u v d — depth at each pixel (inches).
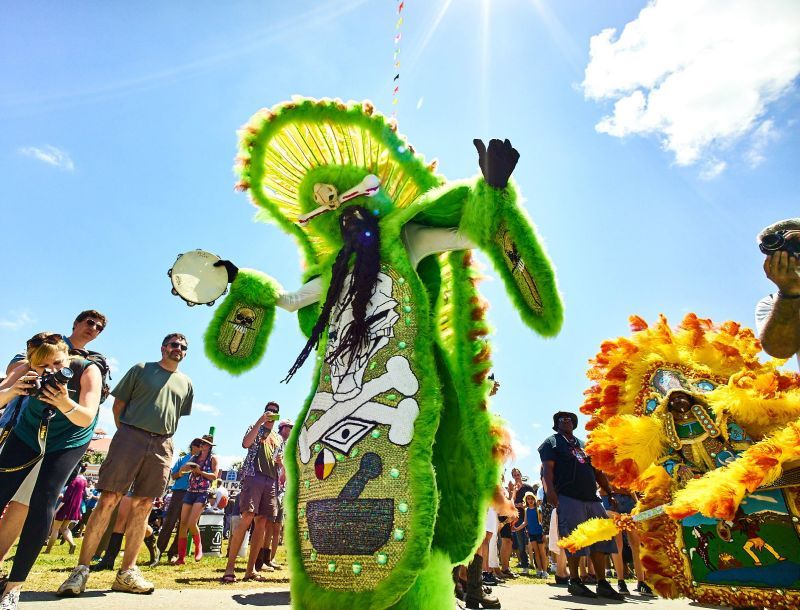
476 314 103.7
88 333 152.3
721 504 73.3
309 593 78.4
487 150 90.4
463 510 87.9
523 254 89.0
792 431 77.0
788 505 81.1
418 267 106.5
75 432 128.5
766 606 80.8
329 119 115.4
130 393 176.2
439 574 79.8
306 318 117.0
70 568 227.5
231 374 114.6
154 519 439.2
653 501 96.2
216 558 347.3
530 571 414.0
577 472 226.4
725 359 102.2
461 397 94.3
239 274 115.5
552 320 88.8
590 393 112.3
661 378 102.3
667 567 91.9
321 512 80.4
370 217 104.7
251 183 123.3
